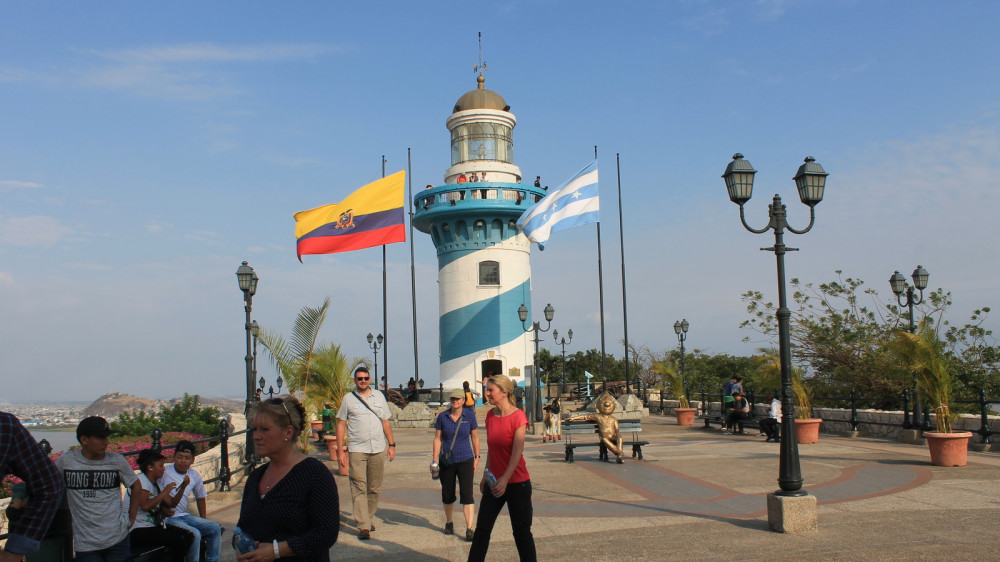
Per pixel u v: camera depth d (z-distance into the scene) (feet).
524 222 85.97
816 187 32.99
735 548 27.73
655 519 33.60
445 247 125.90
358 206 79.97
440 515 36.58
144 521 23.63
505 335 122.52
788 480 30.40
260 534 14.37
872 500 35.96
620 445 53.62
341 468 32.58
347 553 29.19
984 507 33.58
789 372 31.27
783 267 32.24
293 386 59.72
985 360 83.66
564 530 31.89
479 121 125.70
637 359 163.73
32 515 16.42
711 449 61.41
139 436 68.18
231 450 53.93
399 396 112.37
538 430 85.97
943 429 47.37
